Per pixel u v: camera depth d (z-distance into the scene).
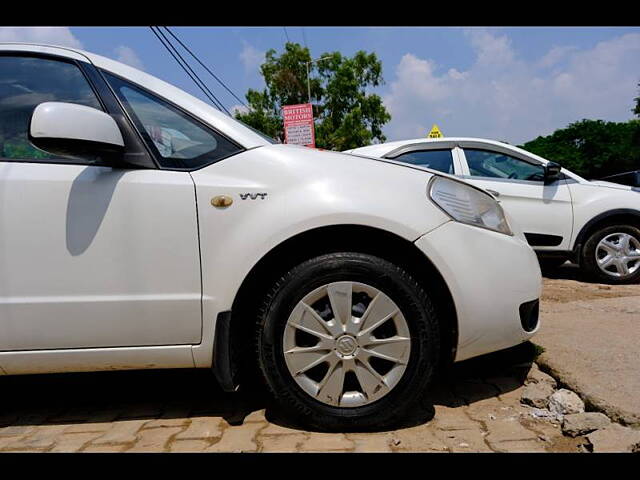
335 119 25.23
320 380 1.85
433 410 2.02
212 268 1.81
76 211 1.79
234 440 1.81
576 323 3.03
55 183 1.79
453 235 1.85
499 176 4.79
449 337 1.90
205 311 1.82
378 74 25.39
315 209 1.79
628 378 2.08
